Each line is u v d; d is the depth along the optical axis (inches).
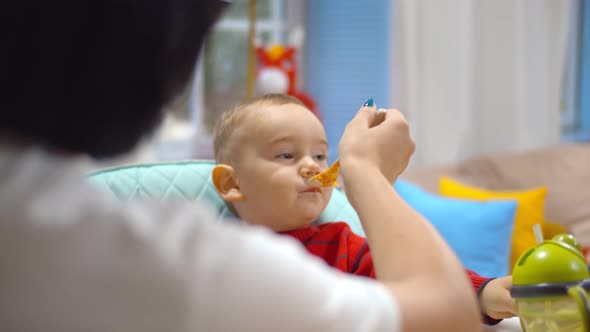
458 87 124.6
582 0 147.3
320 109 133.5
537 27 132.0
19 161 20.1
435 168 115.1
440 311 21.4
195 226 19.9
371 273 44.7
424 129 123.3
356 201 25.2
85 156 22.0
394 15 119.4
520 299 32.1
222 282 19.1
